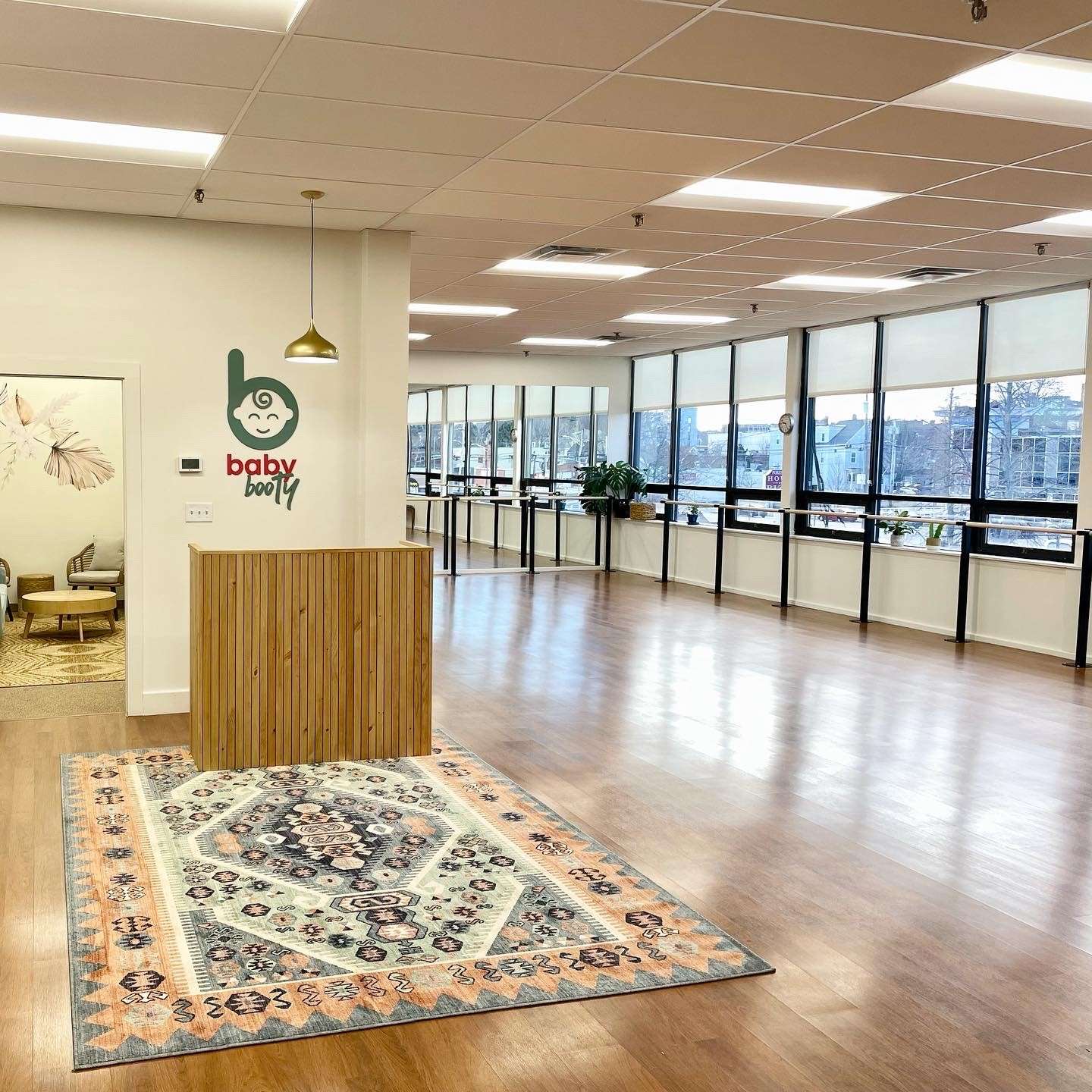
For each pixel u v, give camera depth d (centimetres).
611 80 426
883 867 450
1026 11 359
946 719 699
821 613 1174
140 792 536
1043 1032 324
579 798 534
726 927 392
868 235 725
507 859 453
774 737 650
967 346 1039
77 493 1130
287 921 390
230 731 575
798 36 380
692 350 1485
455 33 380
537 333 1341
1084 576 871
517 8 358
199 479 689
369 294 707
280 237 696
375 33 381
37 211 647
